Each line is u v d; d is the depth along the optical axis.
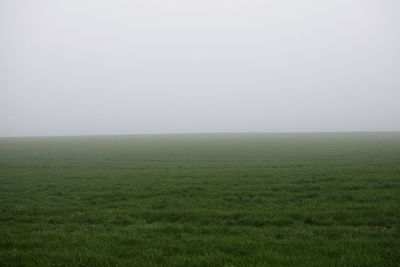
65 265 8.31
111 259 8.55
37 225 11.96
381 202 14.55
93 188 19.91
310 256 8.62
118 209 14.17
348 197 15.79
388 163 29.95
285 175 23.50
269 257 8.52
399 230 10.52
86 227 11.65
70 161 39.22
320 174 23.58
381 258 8.32
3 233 10.98
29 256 8.90
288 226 11.41
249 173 25.00
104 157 44.72
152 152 53.53
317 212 12.72
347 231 10.58
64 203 15.91
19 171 29.28
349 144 66.44
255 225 11.74
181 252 9.06
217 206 14.48
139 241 9.95
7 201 16.52
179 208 14.19
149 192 18.17
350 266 7.93
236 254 8.86
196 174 25.27
